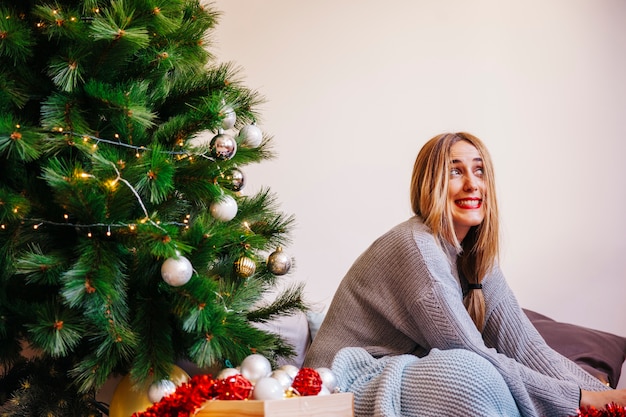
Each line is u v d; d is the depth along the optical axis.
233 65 2.56
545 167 2.83
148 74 1.68
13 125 1.38
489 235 1.89
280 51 2.62
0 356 1.62
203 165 1.60
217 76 1.76
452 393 1.48
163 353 1.50
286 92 2.61
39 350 1.64
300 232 2.54
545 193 2.81
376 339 1.82
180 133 1.63
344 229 2.60
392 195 2.66
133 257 1.58
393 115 2.70
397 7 2.74
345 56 2.67
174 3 1.62
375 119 2.68
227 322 1.60
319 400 1.32
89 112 1.59
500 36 2.83
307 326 2.17
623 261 2.87
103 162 1.45
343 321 1.85
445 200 1.83
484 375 1.50
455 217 1.86
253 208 1.85
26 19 1.60
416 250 1.76
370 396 1.58
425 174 1.87
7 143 1.36
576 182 2.85
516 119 2.82
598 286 2.83
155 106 1.74
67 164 1.55
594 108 2.91
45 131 1.49
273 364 1.73
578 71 2.90
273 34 2.62
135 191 1.46
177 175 1.59
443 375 1.50
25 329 1.57
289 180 2.56
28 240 1.55
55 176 1.42
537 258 2.78
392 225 2.65
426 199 1.86
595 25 2.93
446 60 2.77
